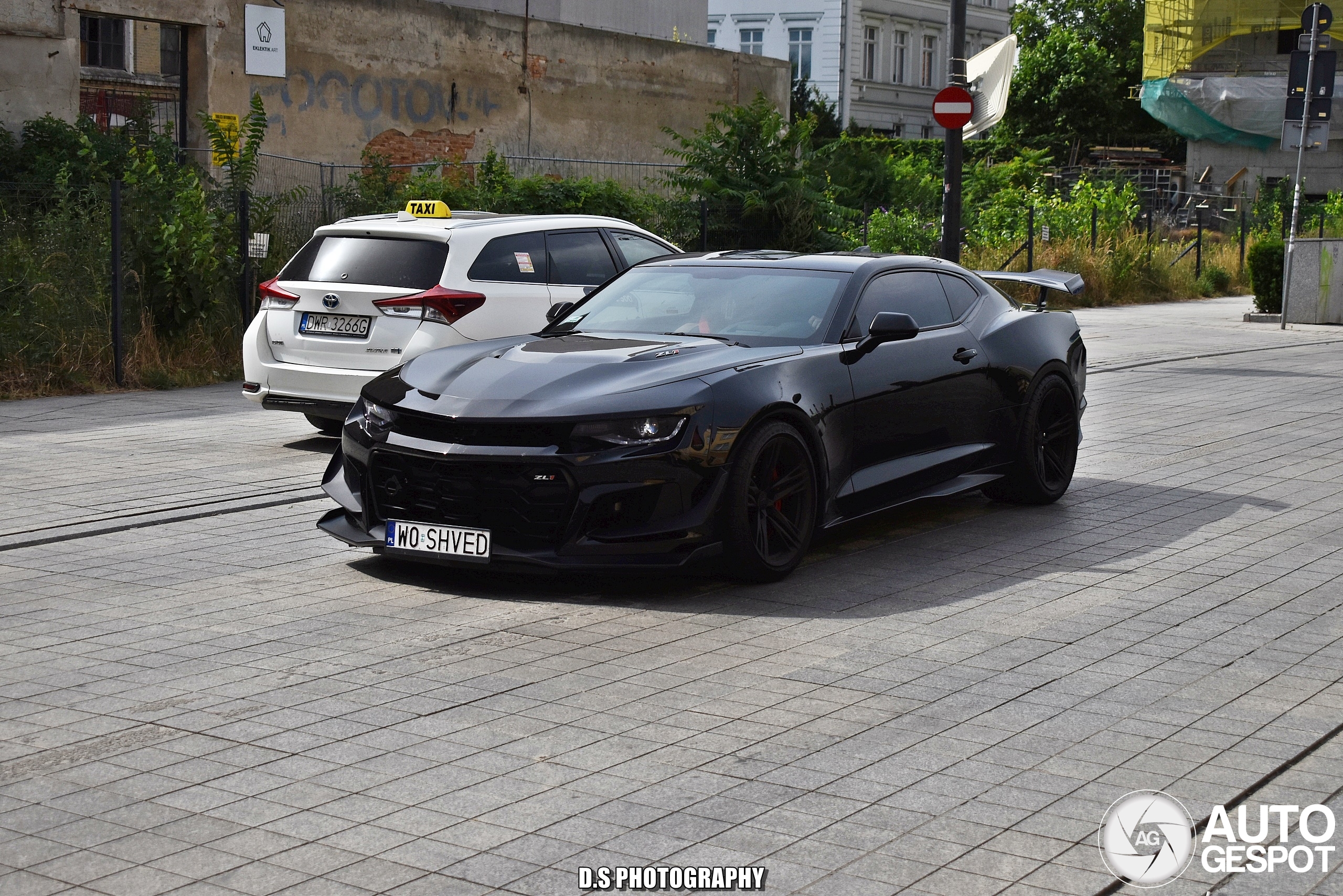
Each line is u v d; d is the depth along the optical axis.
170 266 13.16
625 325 7.07
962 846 3.58
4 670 4.98
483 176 18.80
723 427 5.89
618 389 5.92
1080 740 4.34
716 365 6.16
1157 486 8.60
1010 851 3.55
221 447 9.66
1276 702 4.71
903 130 61.78
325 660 5.10
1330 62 19.16
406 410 6.07
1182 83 48.91
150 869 3.42
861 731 4.40
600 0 33.38
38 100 18.80
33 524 7.30
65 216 13.06
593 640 5.36
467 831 3.65
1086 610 5.84
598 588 6.15
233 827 3.67
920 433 7.07
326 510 7.77
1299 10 47.56
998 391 7.60
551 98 26.98
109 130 19.34
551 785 3.96
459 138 25.12
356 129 23.23
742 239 19.86
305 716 4.51
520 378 6.10
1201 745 4.30
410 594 6.04
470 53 25.17
